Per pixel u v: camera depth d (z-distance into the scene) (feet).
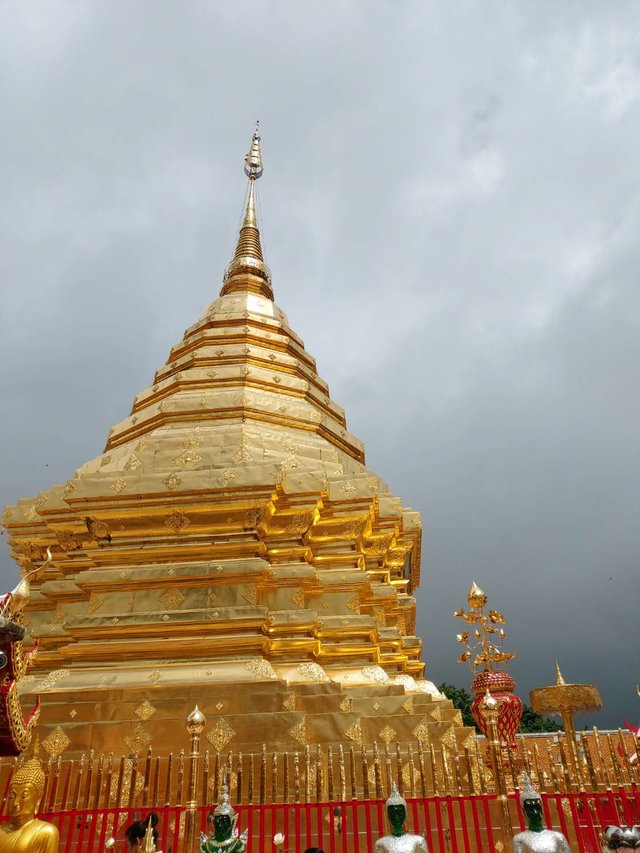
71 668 40.96
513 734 42.32
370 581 52.11
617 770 30.96
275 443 56.39
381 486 60.75
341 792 31.01
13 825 23.36
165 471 51.19
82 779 32.17
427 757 32.96
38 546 53.52
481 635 50.34
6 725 22.66
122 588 44.98
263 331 73.92
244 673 39.24
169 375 70.79
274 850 28.78
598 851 27.84
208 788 31.50
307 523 48.96
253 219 97.09
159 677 39.40
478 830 28.07
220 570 44.47
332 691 39.22
